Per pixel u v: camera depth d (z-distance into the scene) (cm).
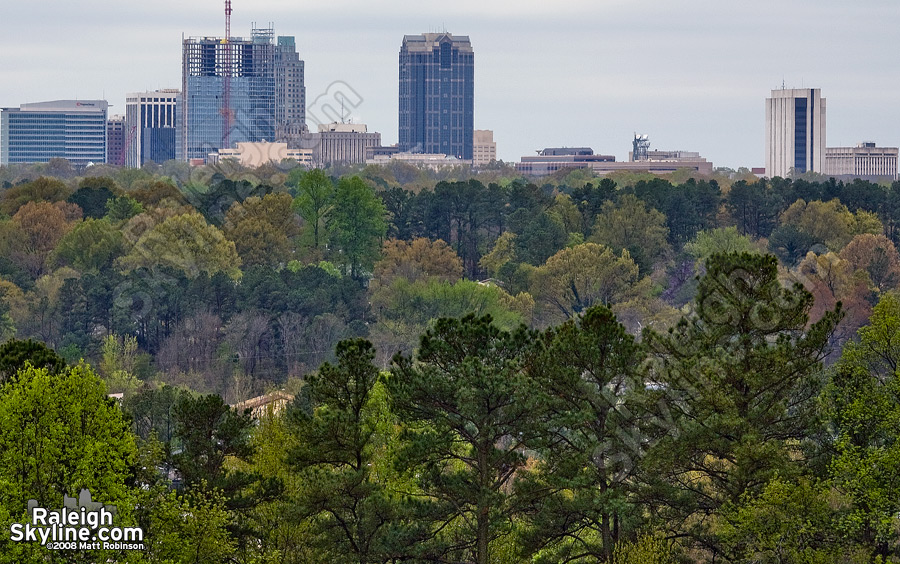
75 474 16388
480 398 17688
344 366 18662
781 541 17250
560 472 17962
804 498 17212
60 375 17212
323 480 17838
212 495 17750
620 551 17512
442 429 18125
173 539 16875
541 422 17900
